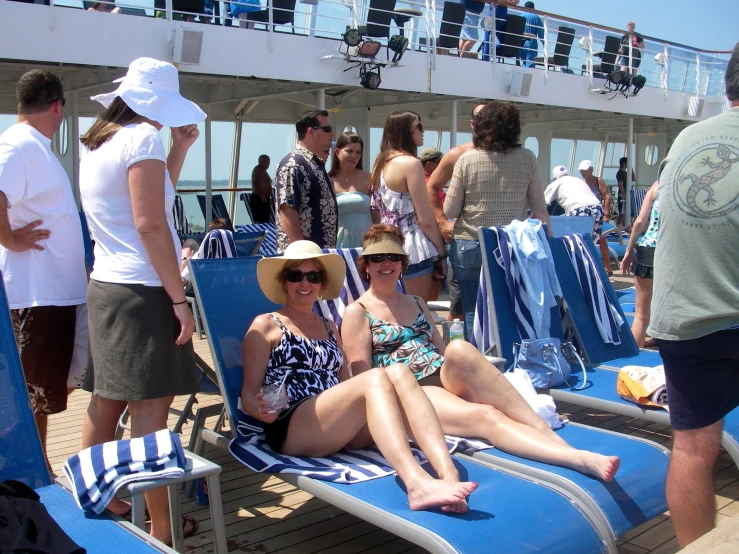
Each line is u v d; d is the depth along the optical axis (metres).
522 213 4.57
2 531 1.79
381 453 2.71
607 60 13.09
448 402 3.01
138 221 2.52
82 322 3.19
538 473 2.64
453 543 2.14
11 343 2.42
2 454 2.32
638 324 5.42
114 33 7.43
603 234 10.38
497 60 11.30
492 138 4.45
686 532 2.31
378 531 3.01
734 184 2.09
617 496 2.56
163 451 2.26
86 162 2.68
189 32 7.72
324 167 4.32
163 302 2.61
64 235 3.09
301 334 3.12
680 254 2.20
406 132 4.65
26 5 6.92
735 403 2.25
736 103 2.22
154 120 2.63
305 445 2.81
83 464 2.25
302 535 2.97
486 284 4.29
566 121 16.38
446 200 4.66
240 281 3.42
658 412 3.45
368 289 3.85
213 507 2.36
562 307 4.60
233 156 12.13
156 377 2.59
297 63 8.71
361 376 2.71
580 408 4.73
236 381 3.20
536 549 2.22
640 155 18.92
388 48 9.37
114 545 2.00
